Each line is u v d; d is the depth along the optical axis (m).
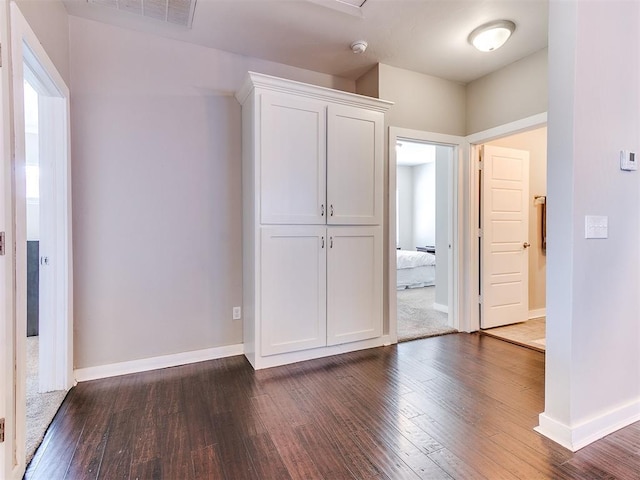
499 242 3.82
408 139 3.37
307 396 2.21
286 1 2.30
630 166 1.88
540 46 2.92
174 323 2.74
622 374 1.88
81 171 2.44
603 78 1.76
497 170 3.81
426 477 1.47
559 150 1.72
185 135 2.77
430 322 3.99
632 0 1.88
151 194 2.66
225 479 1.47
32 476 1.48
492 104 3.41
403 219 8.58
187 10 2.37
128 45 2.58
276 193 2.63
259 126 2.56
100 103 2.49
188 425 1.87
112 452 1.64
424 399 2.16
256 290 2.60
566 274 1.70
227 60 2.93
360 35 2.73
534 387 2.33
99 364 2.50
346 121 2.90
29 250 3.43
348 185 2.92
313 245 2.79
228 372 2.59
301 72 3.28
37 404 2.06
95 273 2.49
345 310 2.95
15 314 1.44
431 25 2.61
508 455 1.62
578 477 1.46
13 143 1.45
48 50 1.96
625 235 1.89
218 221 2.90
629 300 1.91
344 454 1.62
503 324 3.84
